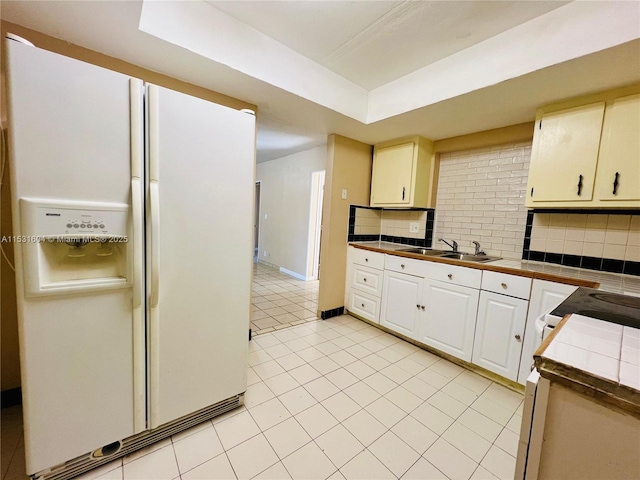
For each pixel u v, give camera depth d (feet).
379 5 4.70
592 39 4.24
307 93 6.54
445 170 9.41
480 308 6.56
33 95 3.05
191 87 6.14
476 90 5.64
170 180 3.95
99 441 3.80
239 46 5.41
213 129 4.31
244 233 4.83
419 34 5.38
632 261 5.83
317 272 16.11
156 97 3.73
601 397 1.77
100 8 3.97
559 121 5.96
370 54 6.15
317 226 15.71
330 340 8.32
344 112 7.35
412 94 6.81
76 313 3.49
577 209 6.53
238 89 6.26
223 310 4.72
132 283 3.76
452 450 4.50
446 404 5.63
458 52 5.90
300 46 6.06
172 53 4.97
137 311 3.84
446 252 8.82
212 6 5.03
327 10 4.90
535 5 4.50
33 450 3.39
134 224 3.64
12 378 5.01
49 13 4.09
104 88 3.41
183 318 4.29
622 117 5.19
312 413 5.20
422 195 9.25
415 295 7.97
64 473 3.63
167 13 4.60
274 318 9.96
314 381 6.22
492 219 8.20
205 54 5.02
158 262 3.88
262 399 5.54
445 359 7.42
